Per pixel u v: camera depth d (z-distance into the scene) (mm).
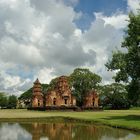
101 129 42938
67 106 115312
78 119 59781
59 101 125562
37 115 73250
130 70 61594
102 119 56188
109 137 33688
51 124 53688
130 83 62312
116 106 142375
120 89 142375
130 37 60656
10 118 62406
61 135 36500
